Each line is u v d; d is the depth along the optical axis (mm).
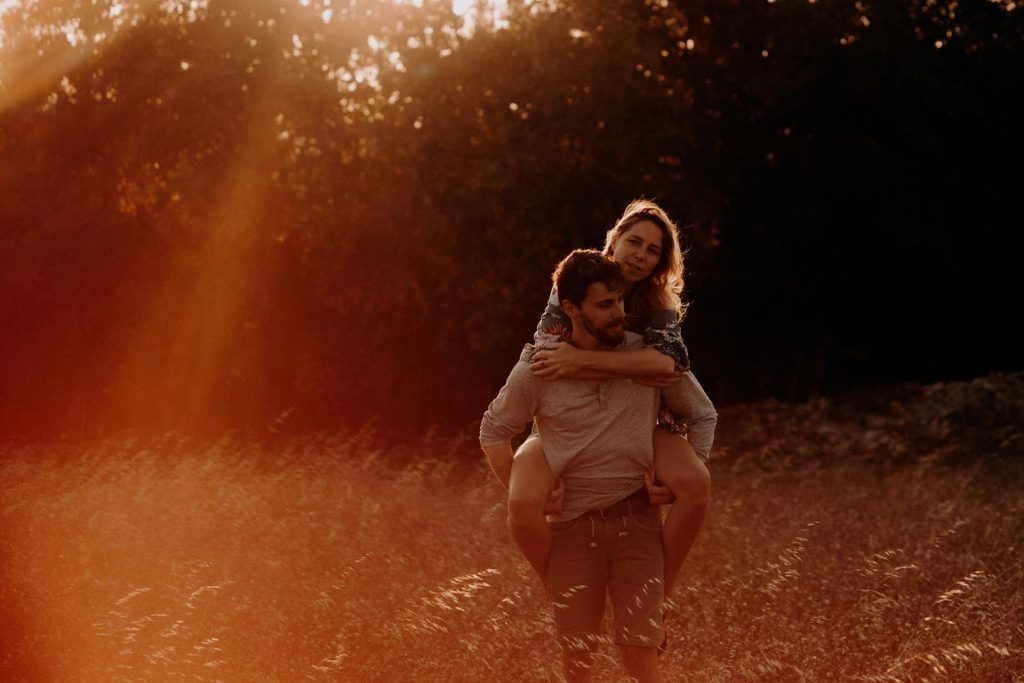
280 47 15336
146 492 7328
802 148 20109
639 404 3070
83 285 15727
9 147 15484
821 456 13172
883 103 19406
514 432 3178
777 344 21656
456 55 15000
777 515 7941
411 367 16328
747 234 20594
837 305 22250
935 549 6176
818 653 4098
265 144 15242
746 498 8984
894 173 20359
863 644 4305
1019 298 22172
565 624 3080
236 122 15086
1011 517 7488
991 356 23281
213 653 3896
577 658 3088
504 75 14984
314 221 15078
